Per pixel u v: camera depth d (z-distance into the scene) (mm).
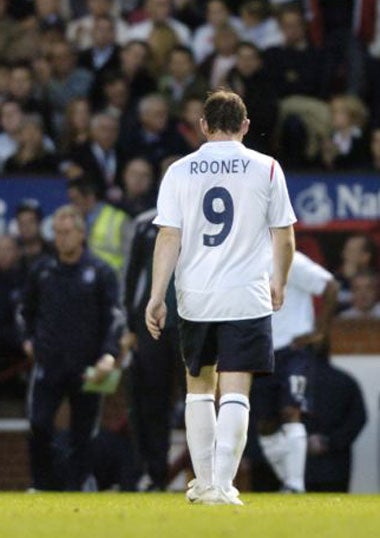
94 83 58594
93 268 42281
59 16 61844
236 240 27172
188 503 28000
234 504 27047
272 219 27391
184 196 27297
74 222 41969
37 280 42500
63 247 42094
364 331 51688
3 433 51531
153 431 42312
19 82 57469
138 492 42125
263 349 27094
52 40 60219
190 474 48469
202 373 27625
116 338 42125
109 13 60219
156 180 53438
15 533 19797
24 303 42875
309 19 60438
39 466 43219
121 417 50375
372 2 60500
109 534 19516
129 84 58156
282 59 57406
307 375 42156
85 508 26922
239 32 61188
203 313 27156
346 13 60719
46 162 54656
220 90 28453
